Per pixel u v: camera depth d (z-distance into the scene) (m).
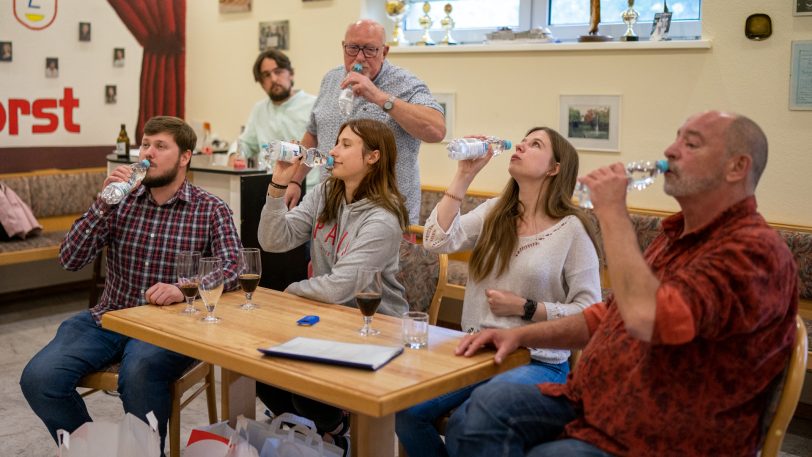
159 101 6.09
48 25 5.43
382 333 2.24
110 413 3.63
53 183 5.45
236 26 5.84
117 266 2.95
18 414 3.56
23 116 5.39
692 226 1.88
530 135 2.51
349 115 3.47
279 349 2.03
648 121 4.07
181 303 2.56
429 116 3.28
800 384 1.80
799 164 3.72
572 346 2.18
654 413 1.79
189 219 2.92
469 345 2.09
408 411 2.38
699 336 1.75
